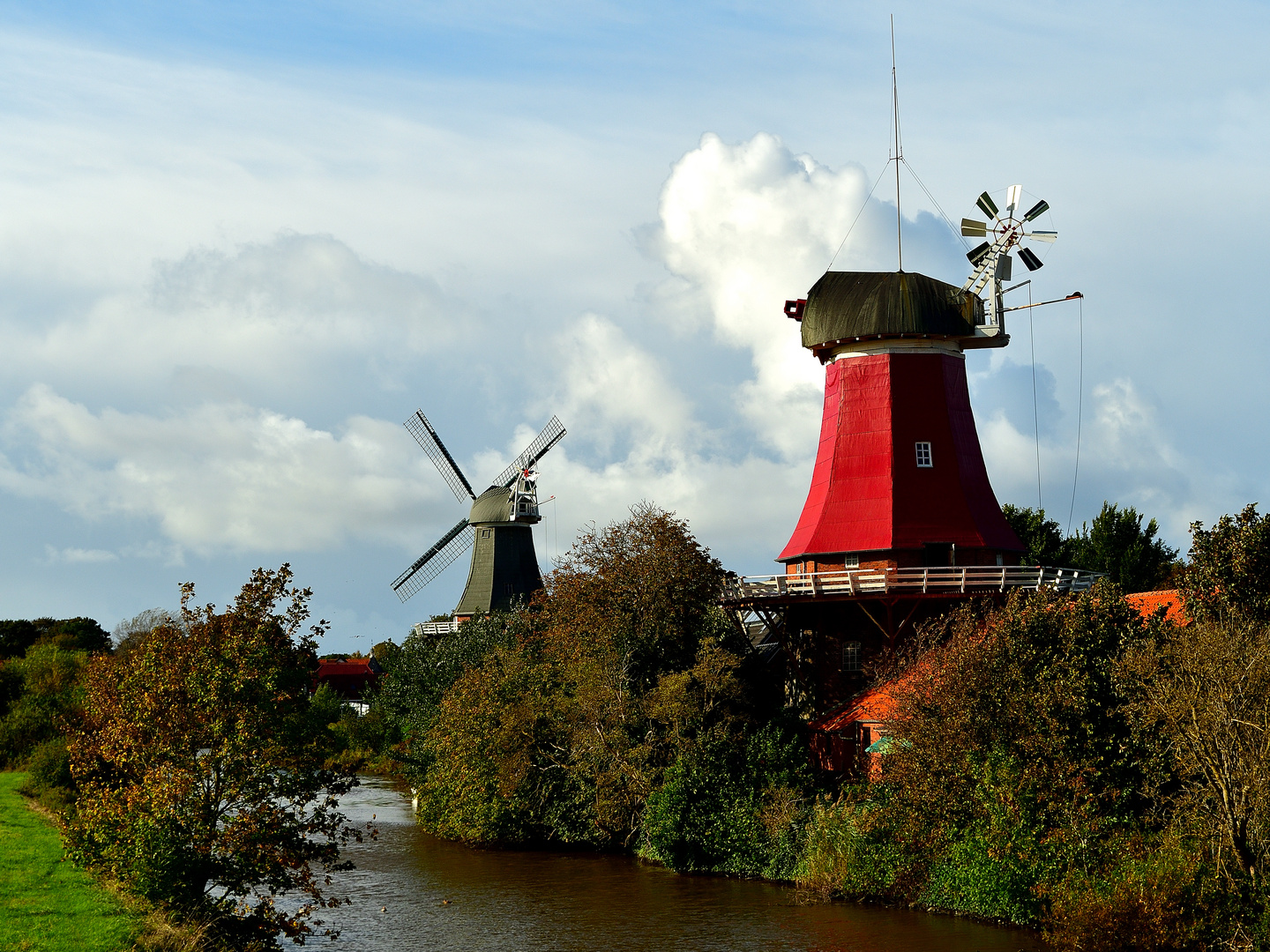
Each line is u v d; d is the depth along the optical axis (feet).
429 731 171.83
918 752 107.24
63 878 87.97
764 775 128.06
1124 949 83.71
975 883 100.22
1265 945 78.02
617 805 136.46
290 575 85.97
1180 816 91.50
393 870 131.44
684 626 147.64
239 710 80.12
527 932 100.63
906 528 152.97
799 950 92.48
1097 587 108.99
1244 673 83.56
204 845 78.79
